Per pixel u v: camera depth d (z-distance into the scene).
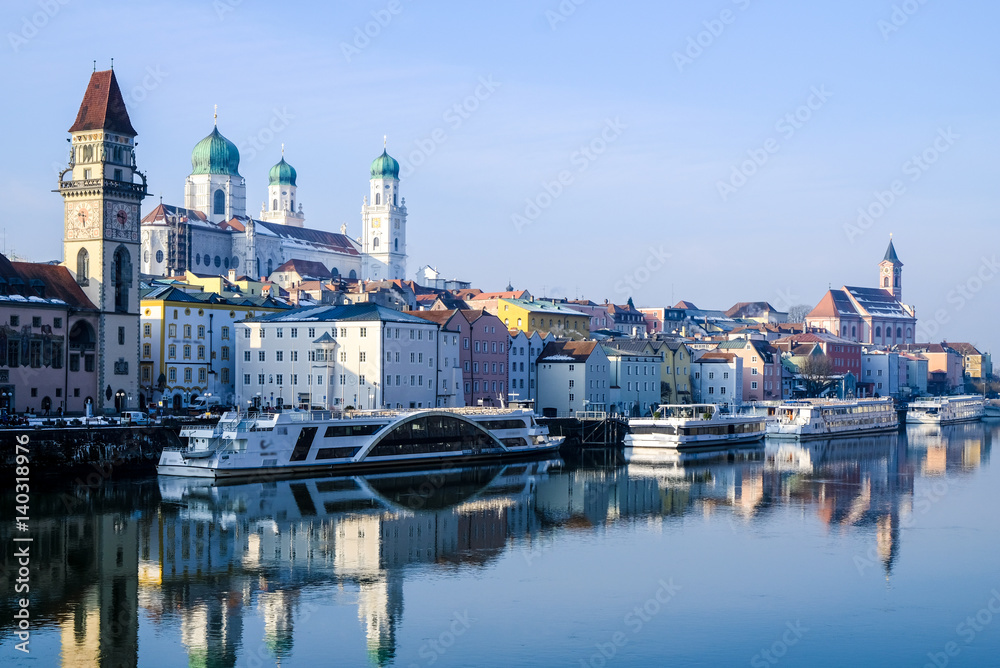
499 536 115.81
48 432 140.88
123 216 183.75
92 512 123.69
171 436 155.00
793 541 114.94
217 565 102.00
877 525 124.06
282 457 149.75
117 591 93.69
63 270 182.25
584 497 141.12
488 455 177.00
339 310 199.00
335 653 79.94
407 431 164.62
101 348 179.12
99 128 181.50
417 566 102.62
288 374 195.50
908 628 86.50
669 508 133.75
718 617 88.62
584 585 96.94
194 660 78.44
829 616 89.06
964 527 123.00
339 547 109.44
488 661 78.75
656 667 78.06
